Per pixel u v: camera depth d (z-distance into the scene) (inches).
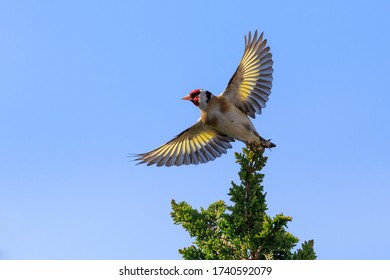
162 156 611.2
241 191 438.0
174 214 465.1
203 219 455.5
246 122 550.9
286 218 401.1
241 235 430.6
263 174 439.8
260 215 431.5
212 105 553.0
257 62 559.5
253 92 561.0
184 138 614.9
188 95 558.9
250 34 549.3
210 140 611.8
